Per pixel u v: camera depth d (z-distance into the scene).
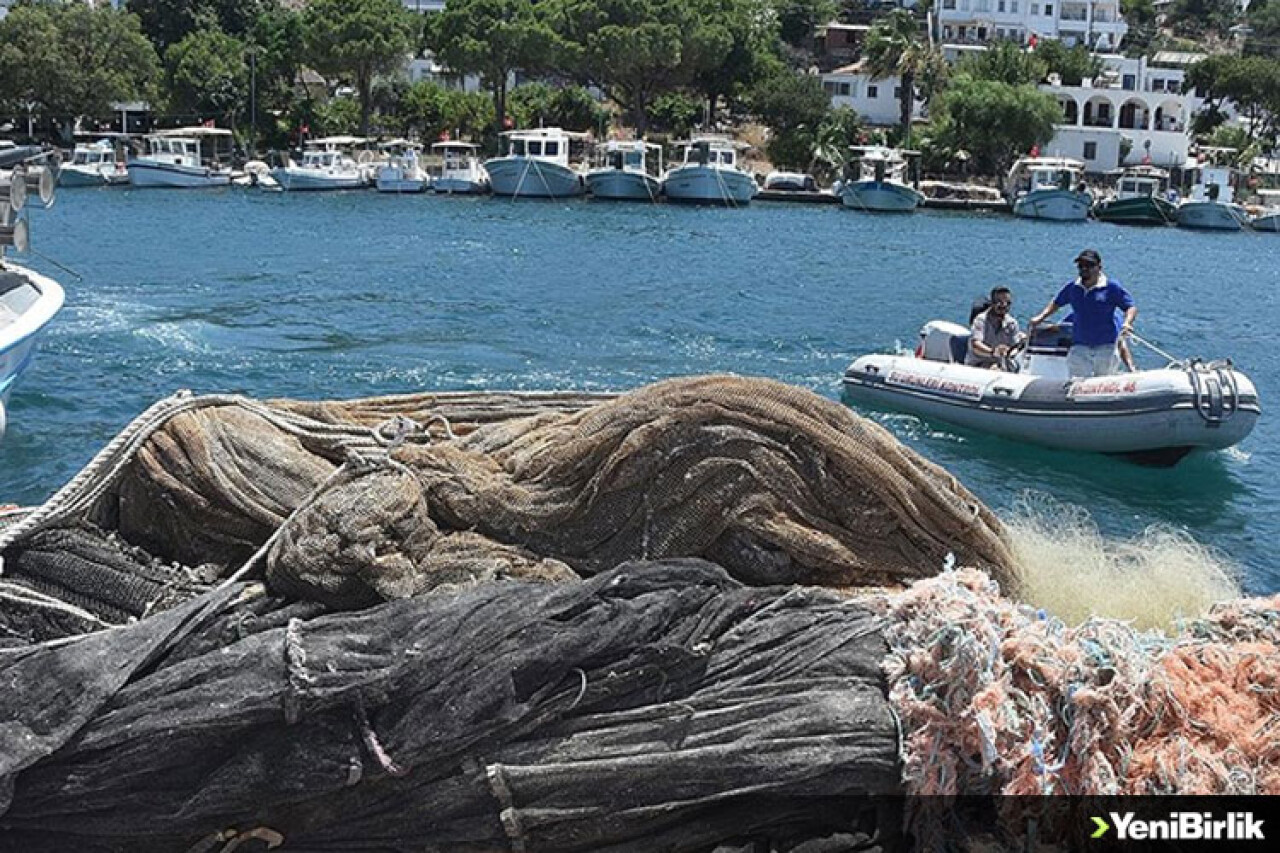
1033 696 4.30
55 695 4.03
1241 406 13.80
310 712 4.08
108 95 79.44
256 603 4.66
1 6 91.88
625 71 79.12
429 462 5.20
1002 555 5.48
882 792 4.23
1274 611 5.09
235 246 37.06
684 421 5.10
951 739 4.23
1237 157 89.94
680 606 4.47
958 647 4.23
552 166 64.31
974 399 15.21
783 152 84.50
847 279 34.03
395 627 4.27
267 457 5.18
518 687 4.18
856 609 4.61
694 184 64.06
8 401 14.45
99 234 39.72
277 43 87.12
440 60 82.88
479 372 18.27
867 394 16.56
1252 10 163.75
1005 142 82.38
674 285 30.83
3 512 5.32
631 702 4.29
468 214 54.16
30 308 13.62
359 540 4.70
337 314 23.56
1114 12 129.75
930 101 91.50
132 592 4.84
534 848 4.15
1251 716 4.52
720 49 80.25
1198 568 6.61
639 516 5.08
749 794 4.17
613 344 21.38
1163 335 26.56
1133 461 14.27
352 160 71.75
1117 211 66.94
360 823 4.15
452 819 4.13
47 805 4.02
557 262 35.59
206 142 80.00
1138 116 96.50
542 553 5.09
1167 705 4.42
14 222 10.78
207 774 4.06
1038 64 94.31
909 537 5.31
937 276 35.72
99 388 15.88
